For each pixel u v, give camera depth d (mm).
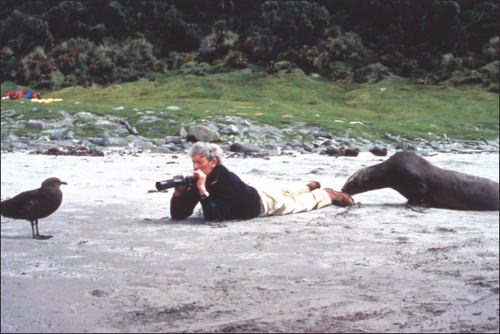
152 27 72500
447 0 57438
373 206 6141
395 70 55750
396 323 2383
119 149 16984
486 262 3525
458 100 42781
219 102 33719
